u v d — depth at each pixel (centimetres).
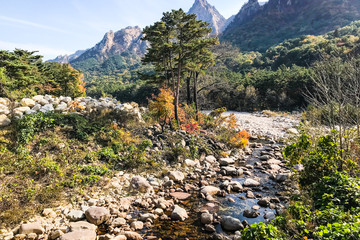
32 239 516
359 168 587
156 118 1531
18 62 2309
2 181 679
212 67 2747
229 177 990
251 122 2491
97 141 1130
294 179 866
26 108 1170
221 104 3869
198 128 1577
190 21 1511
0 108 1082
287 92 3691
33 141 962
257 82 4144
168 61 1684
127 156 1030
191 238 555
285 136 1825
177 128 1554
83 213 634
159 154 1139
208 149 1345
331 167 551
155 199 758
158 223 624
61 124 1123
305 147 604
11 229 532
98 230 584
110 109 1474
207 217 627
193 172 1060
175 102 1638
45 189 689
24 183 695
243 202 752
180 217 642
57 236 532
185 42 1653
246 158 1312
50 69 3234
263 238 350
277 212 654
